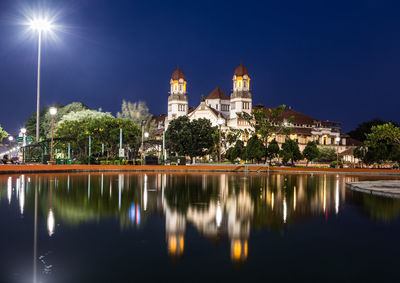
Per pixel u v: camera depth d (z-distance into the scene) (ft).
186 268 20.76
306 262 21.91
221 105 458.09
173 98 434.30
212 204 47.44
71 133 266.16
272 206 46.24
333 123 444.14
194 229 31.07
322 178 130.93
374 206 47.47
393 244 26.25
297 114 446.19
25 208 41.88
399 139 225.97
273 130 243.40
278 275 19.69
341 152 395.34
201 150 296.10
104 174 132.67
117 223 33.42
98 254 23.27
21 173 130.11
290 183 94.73
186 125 295.69
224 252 24.00
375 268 20.81
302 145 412.36
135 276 19.43
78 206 43.98
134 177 113.39
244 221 35.06
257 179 111.45
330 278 19.25
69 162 189.16
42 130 401.70
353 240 27.45
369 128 481.46
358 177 148.77
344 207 46.21
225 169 184.14
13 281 18.58
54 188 68.74
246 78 392.47
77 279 18.93
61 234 28.60
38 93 173.27
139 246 25.29
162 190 67.15
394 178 141.69
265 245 25.86
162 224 33.12
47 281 18.60
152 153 293.23
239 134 297.53
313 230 31.04
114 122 224.53
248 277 19.36
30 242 26.07
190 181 95.81
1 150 333.83
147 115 380.17
